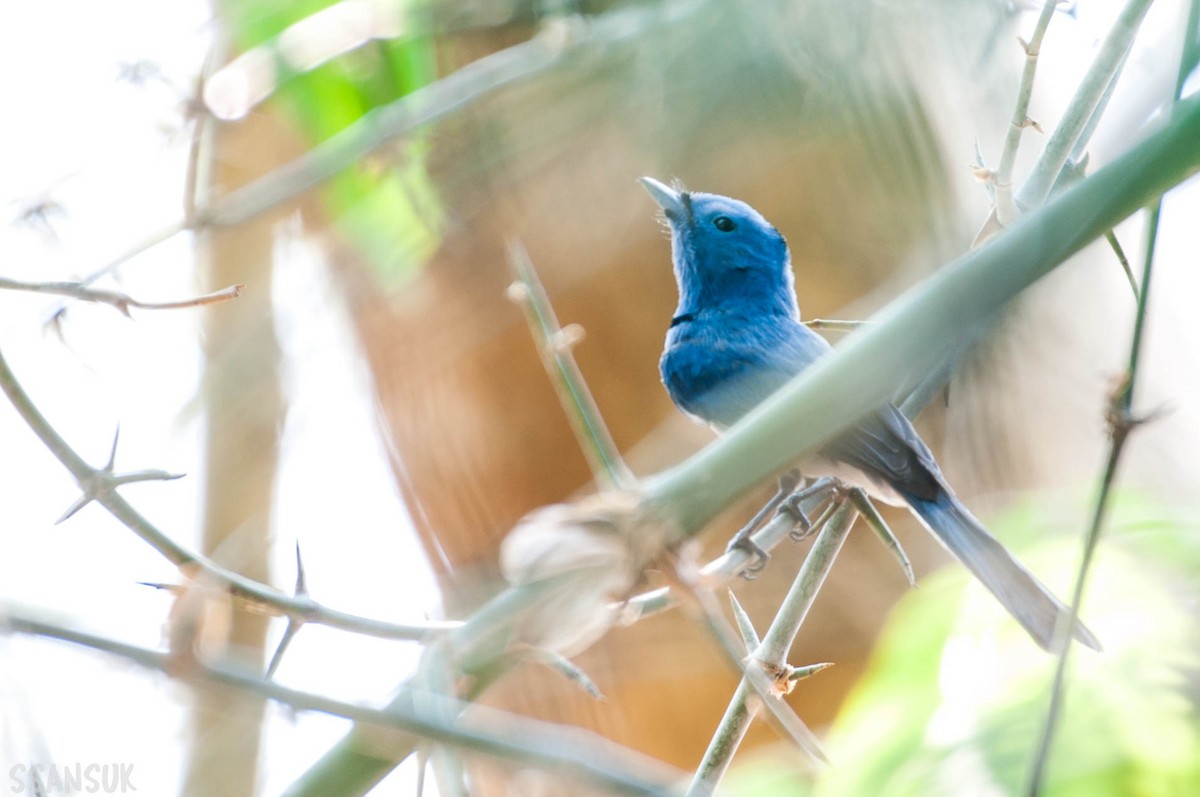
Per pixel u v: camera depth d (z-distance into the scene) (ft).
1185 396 37.14
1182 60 16.05
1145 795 17.88
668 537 14.56
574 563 14.57
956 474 37.76
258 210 27.81
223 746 23.88
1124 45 22.40
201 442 35.27
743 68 33.37
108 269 25.20
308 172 28.45
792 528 28.84
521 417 39.11
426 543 39.58
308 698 14.16
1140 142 14.57
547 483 39.29
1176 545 20.93
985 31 32.60
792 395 14.84
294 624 15.12
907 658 21.74
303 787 15.26
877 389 14.62
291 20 30.89
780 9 32.42
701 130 34.60
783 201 36.60
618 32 32.01
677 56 33.27
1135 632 19.63
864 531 38.32
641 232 38.04
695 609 14.57
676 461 39.01
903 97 33.47
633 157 36.04
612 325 39.06
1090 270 37.86
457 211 36.83
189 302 18.94
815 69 33.09
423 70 32.48
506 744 13.89
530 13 35.22
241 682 14.25
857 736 20.67
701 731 37.45
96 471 15.78
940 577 24.25
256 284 36.06
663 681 37.40
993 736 18.92
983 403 37.37
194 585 15.02
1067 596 20.89
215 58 29.22
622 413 39.32
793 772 21.08
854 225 35.99
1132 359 14.38
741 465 14.67
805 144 34.65
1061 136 22.54
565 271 38.34
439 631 15.15
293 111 33.47
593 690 14.55
